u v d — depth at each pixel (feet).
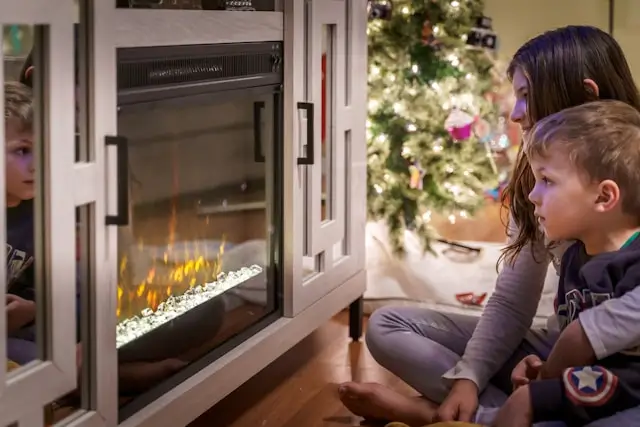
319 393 7.58
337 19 8.16
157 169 5.97
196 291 6.54
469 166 9.96
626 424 4.95
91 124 5.04
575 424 5.13
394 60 9.89
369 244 10.05
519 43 11.89
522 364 5.93
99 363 5.22
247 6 6.84
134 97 5.49
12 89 4.71
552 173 5.32
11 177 4.70
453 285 9.88
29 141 4.71
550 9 11.70
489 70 10.79
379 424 6.88
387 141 9.93
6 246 4.71
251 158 7.17
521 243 6.25
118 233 5.57
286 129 7.46
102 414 5.27
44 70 4.64
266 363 7.20
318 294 8.08
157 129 5.90
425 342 6.72
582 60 5.74
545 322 9.22
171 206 6.21
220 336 6.78
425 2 9.79
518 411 5.17
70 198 4.85
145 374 5.83
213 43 6.30
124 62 5.37
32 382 4.67
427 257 9.97
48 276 4.75
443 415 5.97
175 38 5.80
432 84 9.94
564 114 5.38
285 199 7.55
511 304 6.39
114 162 5.22
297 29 7.38
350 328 9.14
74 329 4.97
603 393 5.01
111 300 5.31
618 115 5.27
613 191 5.16
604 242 5.35
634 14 11.40
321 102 8.01
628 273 5.17
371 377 8.01
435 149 9.93
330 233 8.28
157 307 6.07
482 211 12.16
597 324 5.10
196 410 6.22
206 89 6.28
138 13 5.40
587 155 5.18
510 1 11.83
